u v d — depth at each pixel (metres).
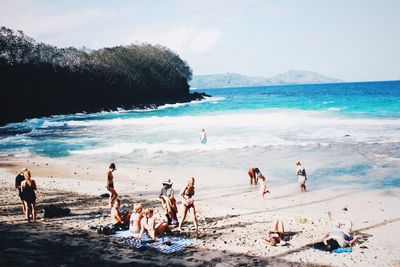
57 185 18.00
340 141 26.02
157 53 124.12
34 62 84.06
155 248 9.01
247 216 12.40
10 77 75.56
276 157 22.34
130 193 16.30
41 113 76.38
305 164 20.27
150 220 9.73
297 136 28.97
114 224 10.45
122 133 37.34
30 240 8.84
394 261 8.39
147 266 7.58
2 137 38.91
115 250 8.55
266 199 14.70
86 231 10.12
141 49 122.62
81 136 37.19
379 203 13.41
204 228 10.98
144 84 105.75
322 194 14.95
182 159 23.39
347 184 16.14
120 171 20.97
